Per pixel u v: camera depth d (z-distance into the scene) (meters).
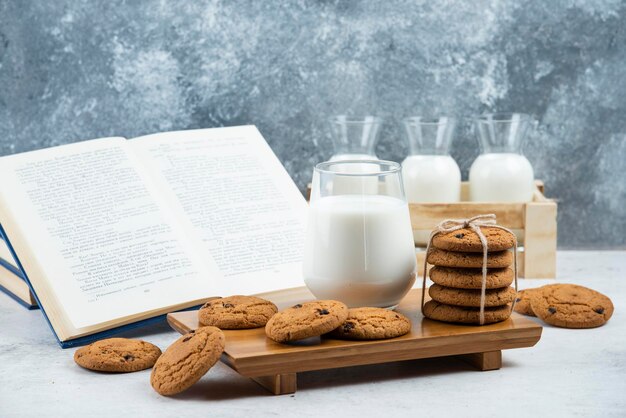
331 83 1.57
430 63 1.56
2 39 1.56
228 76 1.57
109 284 1.26
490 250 1.15
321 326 1.11
